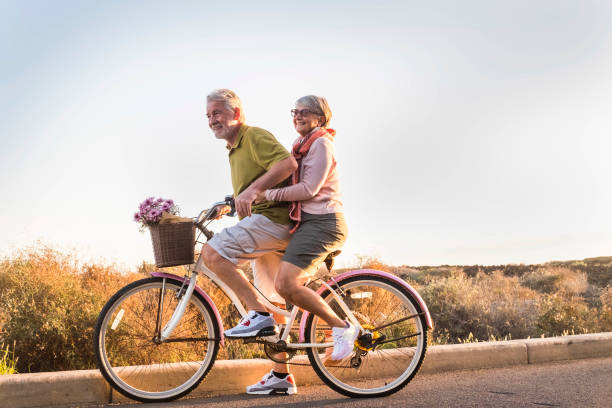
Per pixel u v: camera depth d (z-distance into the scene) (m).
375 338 3.91
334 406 3.62
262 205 3.67
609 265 20.19
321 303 3.66
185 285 3.81
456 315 10.28
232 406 3.62
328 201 3.67
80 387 3.63
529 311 10.70
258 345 6.11
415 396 3.89
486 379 4.46
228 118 3.76
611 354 5.66
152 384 3.84
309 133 3.79
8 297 5.77
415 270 17.73
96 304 5.70
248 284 3.67
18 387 3.47
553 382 4.32
